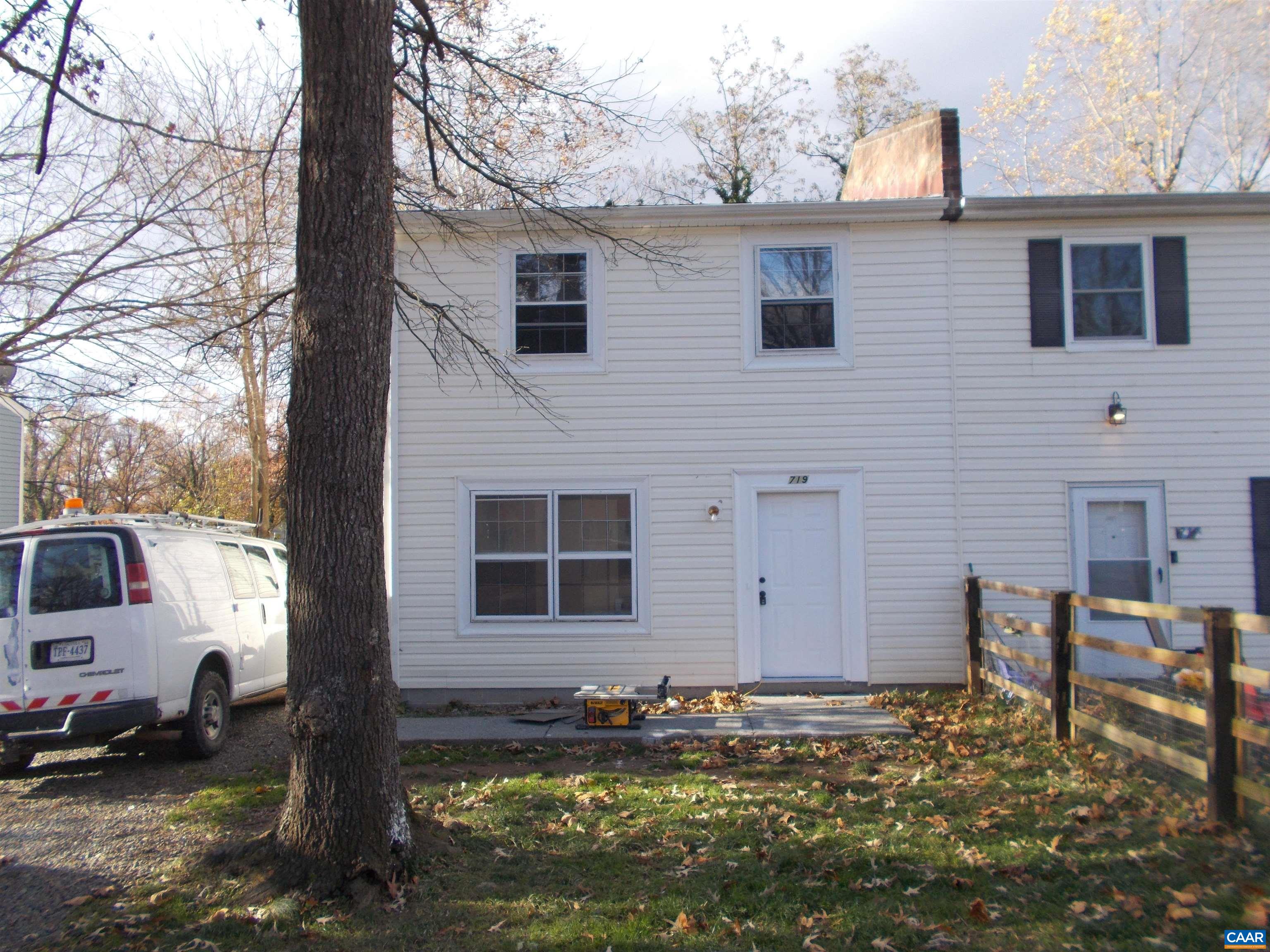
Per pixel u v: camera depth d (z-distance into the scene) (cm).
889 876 503
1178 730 739
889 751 777
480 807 644
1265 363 1062
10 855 585
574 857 549
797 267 1081
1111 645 682
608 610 1064
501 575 1070
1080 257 1076
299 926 463
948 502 1059
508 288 1082
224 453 2805
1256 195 1039
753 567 1061
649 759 792
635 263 1081
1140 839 536
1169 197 1040
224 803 675
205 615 879
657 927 456
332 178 522
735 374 1073
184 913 480
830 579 1063
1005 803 618
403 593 1066
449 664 1060
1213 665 553
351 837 500
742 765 758
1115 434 1061
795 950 430
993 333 1069
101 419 1670
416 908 482
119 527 796
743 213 1059
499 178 838
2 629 754
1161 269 1070
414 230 1070
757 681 1051
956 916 455
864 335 1071
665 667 1055
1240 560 1047
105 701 759
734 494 1066
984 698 970
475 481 1073
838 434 1066
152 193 1082
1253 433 1056
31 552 773
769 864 527
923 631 1049
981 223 1073
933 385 1066
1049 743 759
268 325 1188
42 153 687
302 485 514
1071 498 1059
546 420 1076
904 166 1235
